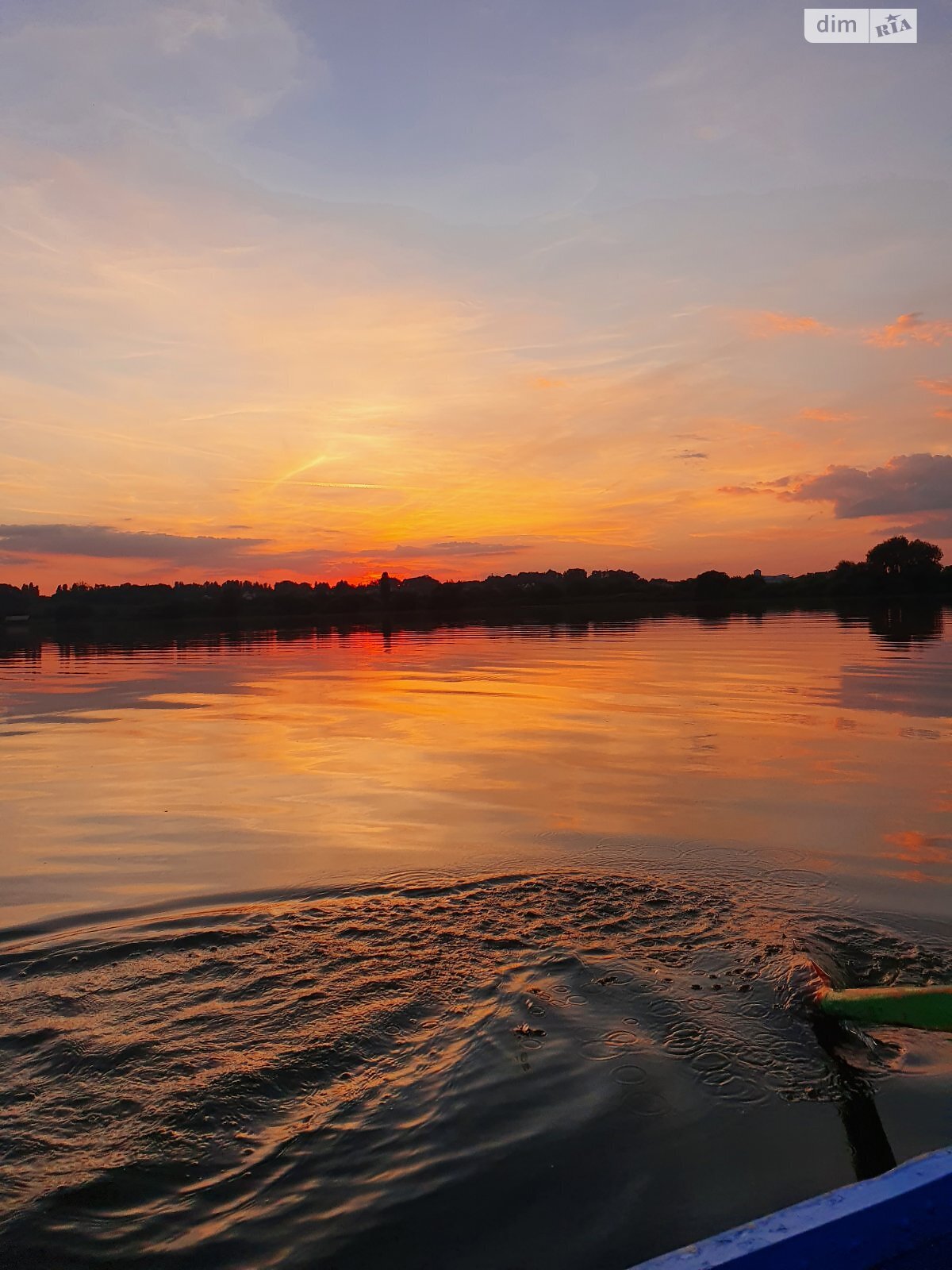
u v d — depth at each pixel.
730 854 4.12
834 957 3.00
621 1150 2.04
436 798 5.31
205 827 4.79
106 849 4.43
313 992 2.82
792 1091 2.26
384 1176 1.98
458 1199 1.90
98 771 6.30
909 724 7.53
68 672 14.38
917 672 11.24
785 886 3.70
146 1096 2.28
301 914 3.50
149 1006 2.76
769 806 4.95
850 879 3.76
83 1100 2.26
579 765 6.14
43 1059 2.46
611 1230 1.81
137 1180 1.97
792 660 13.19
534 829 4.60
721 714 8.25
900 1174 1.21
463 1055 2.44
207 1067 2.41
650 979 2.86
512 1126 2.14
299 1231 1.82
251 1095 2.28
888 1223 1.16
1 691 11.64
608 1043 2.49
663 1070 2.35
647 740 7.06
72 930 3.39
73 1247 1.78
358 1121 2.17
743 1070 2.35
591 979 2.86
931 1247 1.18
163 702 10.11
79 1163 2.03
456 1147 2.07
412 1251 1.76
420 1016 2.66
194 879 3.96
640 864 4.02
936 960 2.98
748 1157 2.02
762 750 6.55
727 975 2.88
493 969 2.96
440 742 7.14
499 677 12.00
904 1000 2.38
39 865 4.18
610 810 4.95
